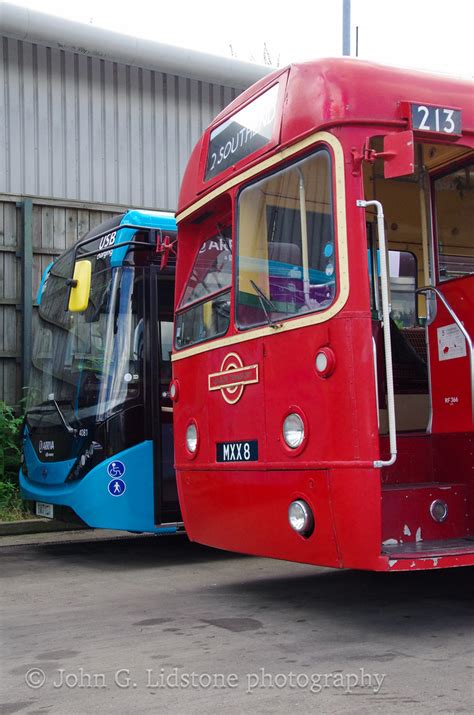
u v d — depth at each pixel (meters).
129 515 8.21
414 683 4.36
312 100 5.30
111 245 8.64
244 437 5.88
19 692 4.42
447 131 5.28
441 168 6.20
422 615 5.95
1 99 12.07
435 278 6.16
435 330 6.09
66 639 5.48
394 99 5.21
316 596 6.72
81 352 8.82
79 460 8.45
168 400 8.55
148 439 8.38
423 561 4.87
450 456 5.85
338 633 5.46
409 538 5.34
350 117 5.07
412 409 6.70
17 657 5.08
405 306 7.33
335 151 5.09
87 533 10.66
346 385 4.94
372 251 6.98
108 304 8.50
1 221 11.69
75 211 12.20
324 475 5.05
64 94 12.59
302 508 5.23
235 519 6.02
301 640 5.30
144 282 8.56
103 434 8.25
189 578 7.73
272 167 5.72
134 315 8.48
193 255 7.07
